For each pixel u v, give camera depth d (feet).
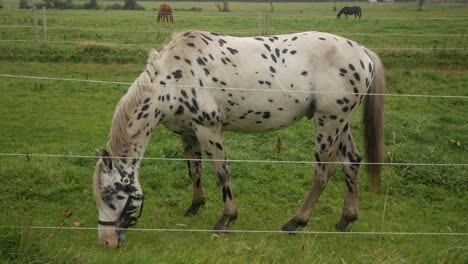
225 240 14.80
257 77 15.06
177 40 15.07
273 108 15.35
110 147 14.23
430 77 39.96
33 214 16.67
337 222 16.96
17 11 83.46
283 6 160.04
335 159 16.07
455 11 98.99
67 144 23.56
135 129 14.34
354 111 15.80
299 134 25.73
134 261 11.75
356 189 16.40
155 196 18.92
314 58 15.21
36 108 29.78
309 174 21.12
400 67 43.14
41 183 19.04
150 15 86.17
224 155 15.53
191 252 12.91
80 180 19.44
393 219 17.63
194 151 16.63
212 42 15.17
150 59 14.75
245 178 20.62
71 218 16.58
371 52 16.30
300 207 17.11
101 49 45.65
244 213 17.69
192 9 124.98
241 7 148.15
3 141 23.86
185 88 14.70
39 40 49.26
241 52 15.16
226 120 15.61
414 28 65.00
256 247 14.14
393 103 33.53
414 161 22.13
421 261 13.03
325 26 69.00
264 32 54.39
